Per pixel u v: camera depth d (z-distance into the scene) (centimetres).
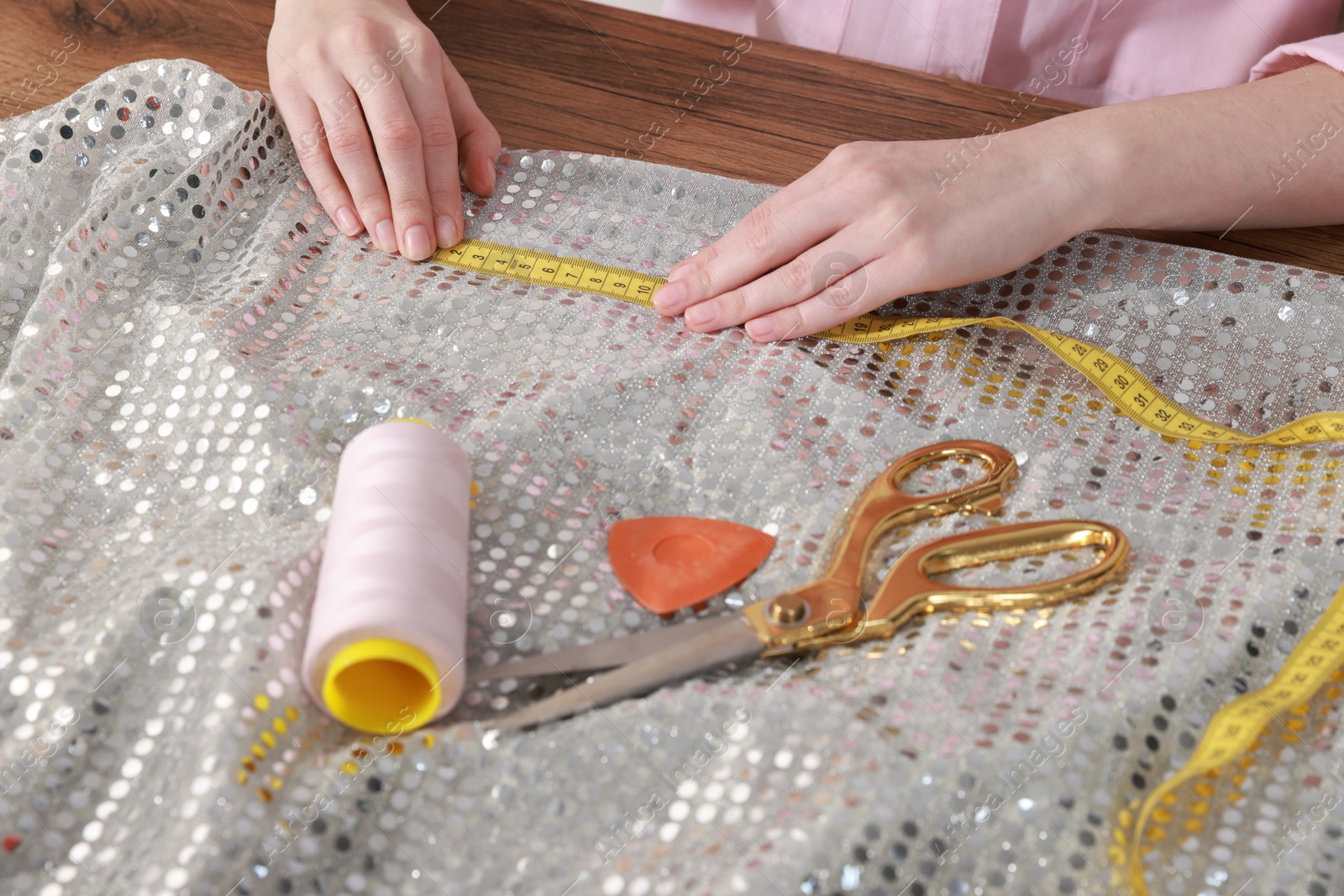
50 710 61
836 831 55
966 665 63
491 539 71
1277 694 60
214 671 61
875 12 140
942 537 69
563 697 61
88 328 86
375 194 97
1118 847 56
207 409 78
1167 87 134
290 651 63
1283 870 57
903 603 65
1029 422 81
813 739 59
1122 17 131
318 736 61
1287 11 124
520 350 86
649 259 98
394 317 88
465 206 102
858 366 85
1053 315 92
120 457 77
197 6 124
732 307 88
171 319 84
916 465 76
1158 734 61
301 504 73
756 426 79
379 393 79
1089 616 66
